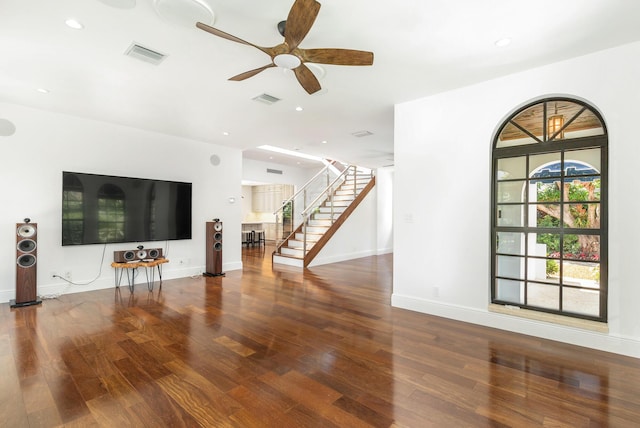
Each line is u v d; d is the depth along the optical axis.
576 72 2.83
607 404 1.99
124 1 2.04
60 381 2.23
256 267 6.81
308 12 1.82
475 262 3.43
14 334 3.06
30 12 2.17
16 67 3.00
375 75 3.16
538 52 2.73
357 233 8.30
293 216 10.58
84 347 2.79
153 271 5.31
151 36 2.49
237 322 3.45
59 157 4.40
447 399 2.04
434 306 3.71
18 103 4.01
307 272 6.29
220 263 5.91
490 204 3.37
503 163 3.37
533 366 2.48
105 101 3.91
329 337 3.05
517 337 3.05
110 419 1.83
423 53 2.74
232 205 6.49
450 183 3.58
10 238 4.05
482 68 3.03
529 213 3.22
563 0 2.04
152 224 5.25
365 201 8.57
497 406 1.97
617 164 2.68
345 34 2.44
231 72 3.11
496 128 3.30
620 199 2.68
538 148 3.12
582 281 2.93
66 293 4.48
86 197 4.58
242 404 1.98
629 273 2.64
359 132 5.32
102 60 2.87
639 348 2.59
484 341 2.96
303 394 2.09
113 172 4.88
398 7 2.12
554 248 3.08
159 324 3.36
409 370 2.42
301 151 6.89
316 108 4.15
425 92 3.61
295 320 3.53
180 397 2.05
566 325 2.92
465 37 2.49
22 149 4.13
